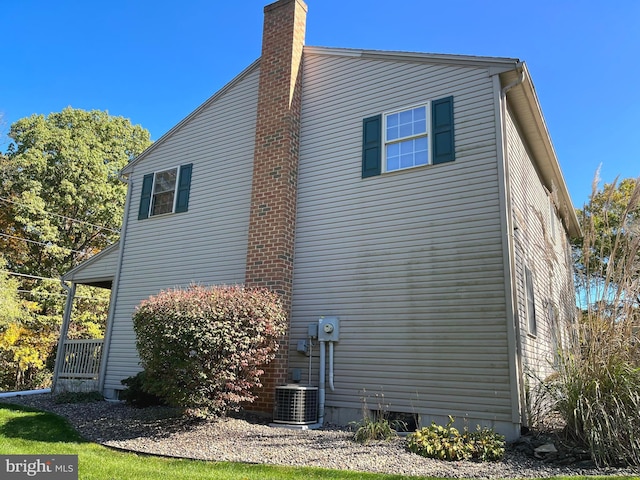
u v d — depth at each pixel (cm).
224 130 975
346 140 809
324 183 813
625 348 491
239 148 936
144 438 579
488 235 638
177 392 598
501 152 653
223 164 953
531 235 855
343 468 445
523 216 774
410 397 645
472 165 673
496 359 594
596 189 577
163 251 995
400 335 674
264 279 797
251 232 838
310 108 871
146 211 1057
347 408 690
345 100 831
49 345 1956
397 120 765
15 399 967
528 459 478
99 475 423
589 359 498
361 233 749
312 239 797
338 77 852
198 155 1005
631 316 504
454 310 640
